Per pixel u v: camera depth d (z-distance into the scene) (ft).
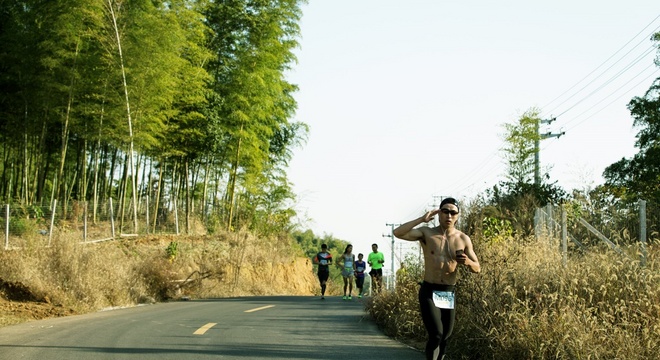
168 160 96.43
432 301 20.76
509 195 75.77
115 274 51.83
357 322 38.75
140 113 75.92
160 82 73.41
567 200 42.16
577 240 34.81
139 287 55.01
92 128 78.79
